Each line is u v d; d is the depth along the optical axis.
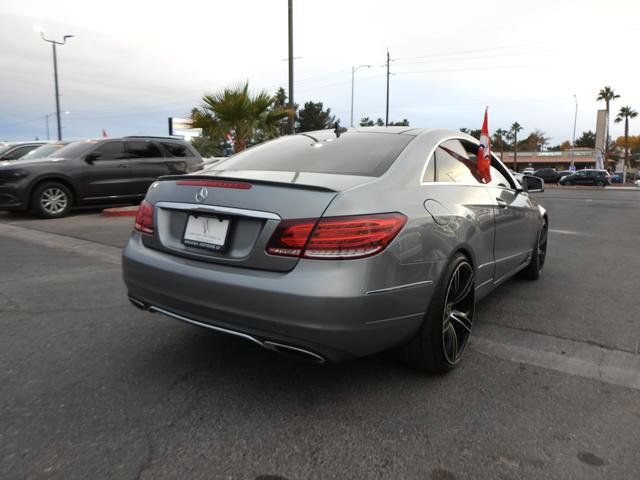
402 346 2.82
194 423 2.40
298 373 2.94
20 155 14.36
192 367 3.01
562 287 4.94
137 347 3.31
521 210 4.22
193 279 2.52
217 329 2.50
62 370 2.95
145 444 2.22
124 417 2.44
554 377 2.93
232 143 15.17
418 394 2.70
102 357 3.14
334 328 2.26
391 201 2.53
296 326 2.26
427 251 2.60
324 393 2.71
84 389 2.72
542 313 4.10
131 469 2.05
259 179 2.51
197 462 2.10
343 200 2.35
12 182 9.30
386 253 2.37
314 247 2.28
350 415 2.48
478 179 3.64
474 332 3.65
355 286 2.27
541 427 2.39
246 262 2.42
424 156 3.05
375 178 2.64
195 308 2.54
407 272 2.48
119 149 10.61
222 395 2.67
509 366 3.07
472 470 2.07
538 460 2.14
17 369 2.96
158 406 2.55
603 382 2.87
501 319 3.94
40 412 2.47
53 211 9.80
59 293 4.52
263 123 15.22
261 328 2.35
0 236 7.71
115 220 9.50
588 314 4.08
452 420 2.45
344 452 2.18
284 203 2.38
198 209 2.62
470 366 3.07
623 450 2.21
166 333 3.56
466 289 3.04
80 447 2.19
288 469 2.07
